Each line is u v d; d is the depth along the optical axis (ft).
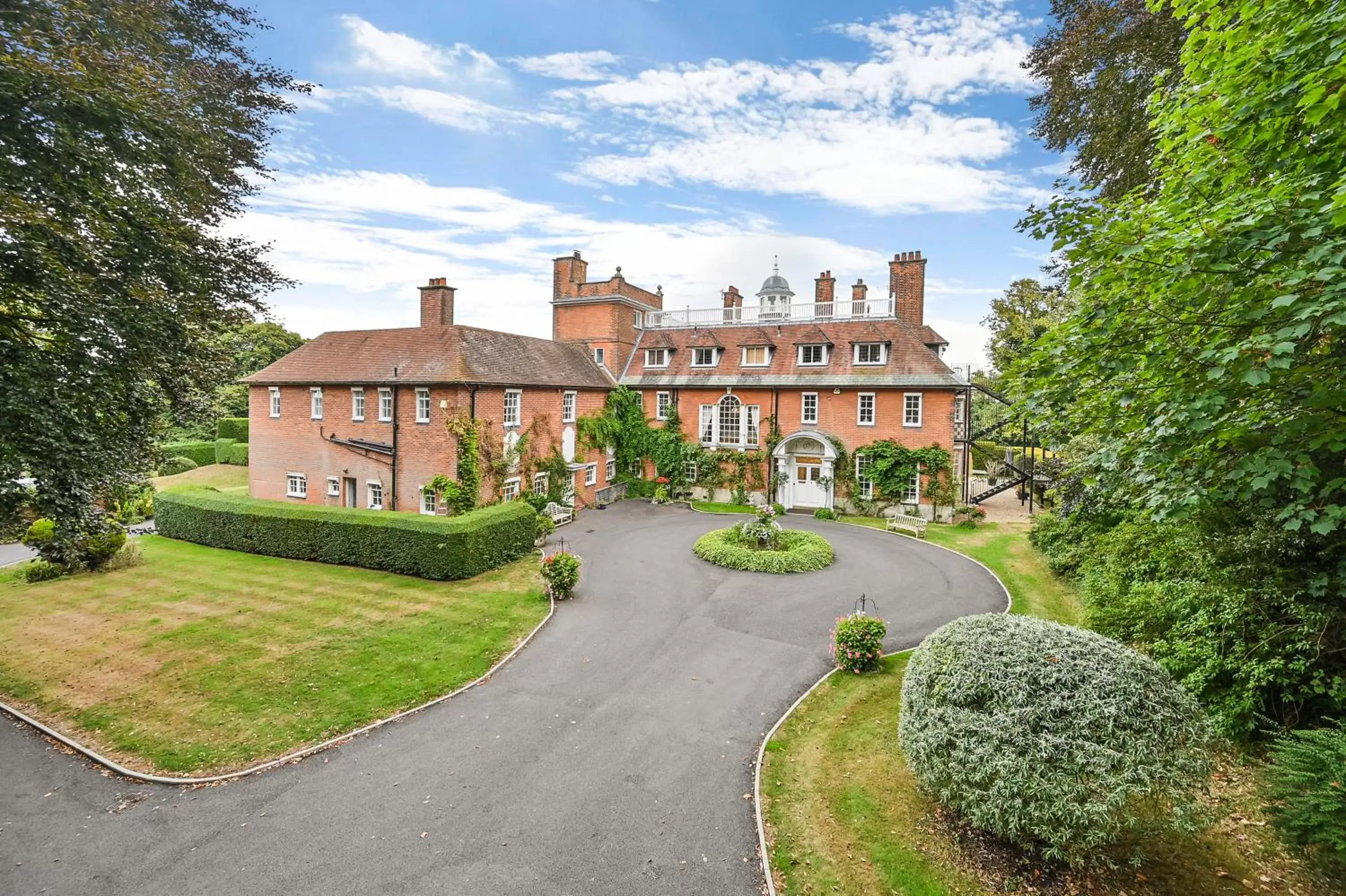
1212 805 20.76
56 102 28.73
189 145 35.45
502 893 20.84
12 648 42.01
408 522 59.88
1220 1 20.75
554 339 116.67
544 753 29.50
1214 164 20.66
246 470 132.05
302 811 25.16
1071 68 54.29
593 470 101.55
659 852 22.81
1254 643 24.34
